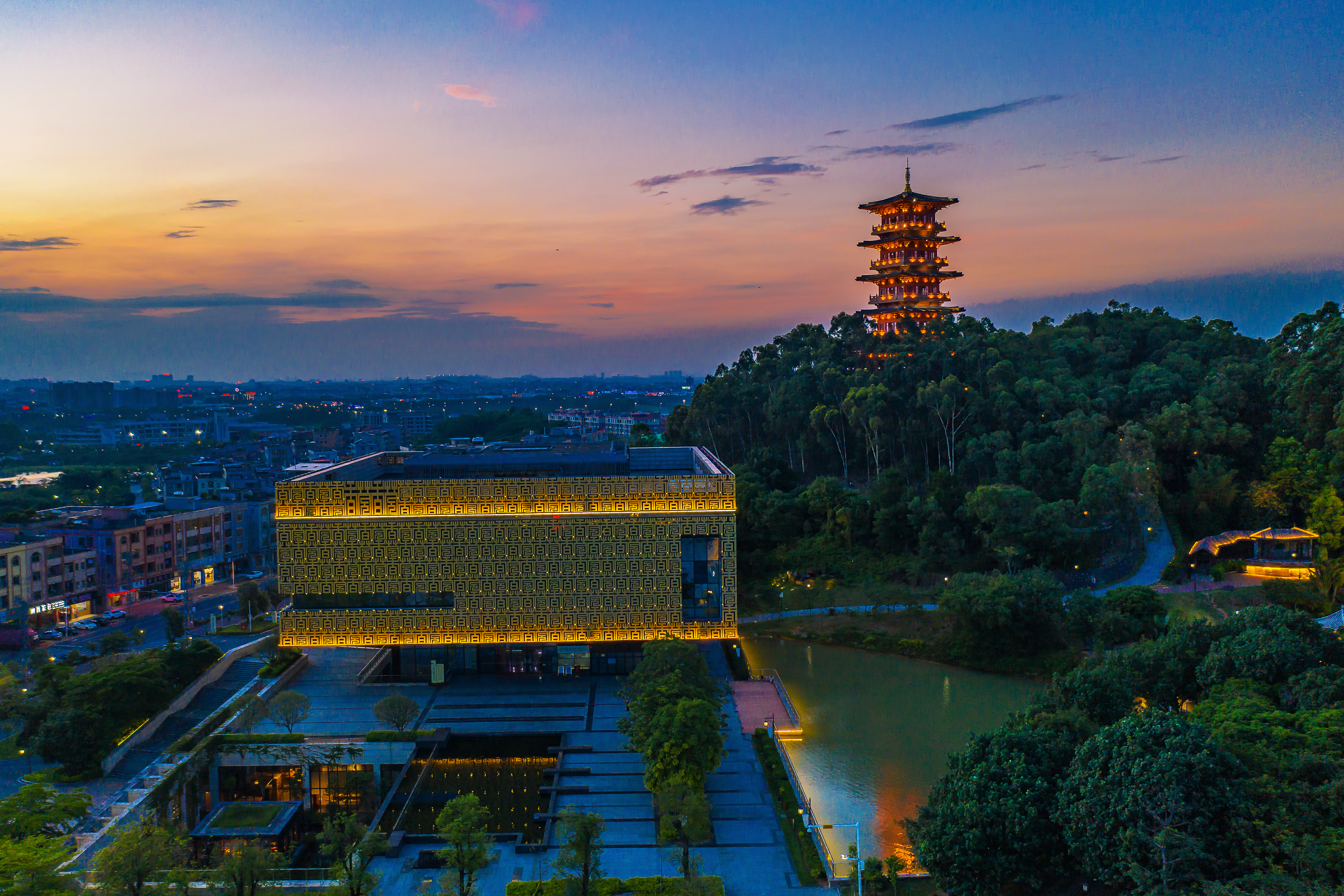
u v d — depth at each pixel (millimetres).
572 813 59281
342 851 63531
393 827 73250
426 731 84625
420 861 65938
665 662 82750
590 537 95562
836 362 177000
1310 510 129625
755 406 179875
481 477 113625
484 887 61781
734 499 95625
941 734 90750
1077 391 154750
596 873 57750
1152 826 47750
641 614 95875
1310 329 153625
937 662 113750
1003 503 124688
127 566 138625
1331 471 133125
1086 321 194375
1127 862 47406
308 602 96312
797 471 173875
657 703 74500
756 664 113875
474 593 95812
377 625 95625
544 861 65312
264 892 60844
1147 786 47906
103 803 73312
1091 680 70438
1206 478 138500
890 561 136375
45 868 54188
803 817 68938
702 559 95750
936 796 61469
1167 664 74438
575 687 98125
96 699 81250
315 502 95625
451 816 59062
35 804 63781
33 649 114250
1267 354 172375
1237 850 46531
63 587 129375
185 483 191875
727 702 96625
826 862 63719
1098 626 103500
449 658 101000
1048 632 110062
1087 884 53594
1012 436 148000
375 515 95688
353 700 94625
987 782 55750
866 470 168875
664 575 95750
